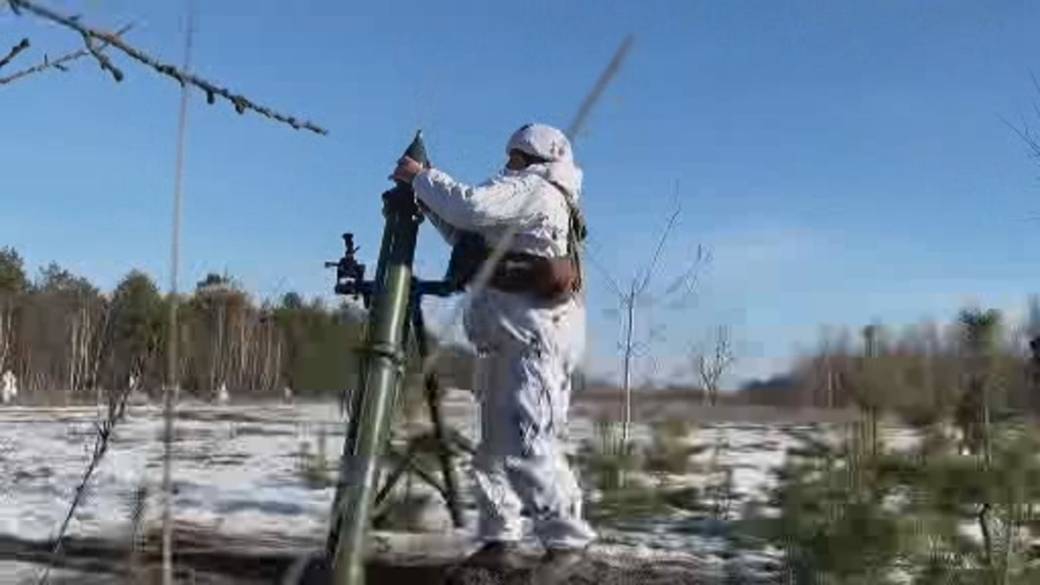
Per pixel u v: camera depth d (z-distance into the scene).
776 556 3.85
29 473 5.62
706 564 3.70
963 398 3.05
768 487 4.45
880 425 3.06
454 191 3.24
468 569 3.22
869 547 3.03
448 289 3.37
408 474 3.30
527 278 3.39
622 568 3.54
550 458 3.42
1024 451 3.00
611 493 4.07
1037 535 3.02
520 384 3.39
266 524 4.25
